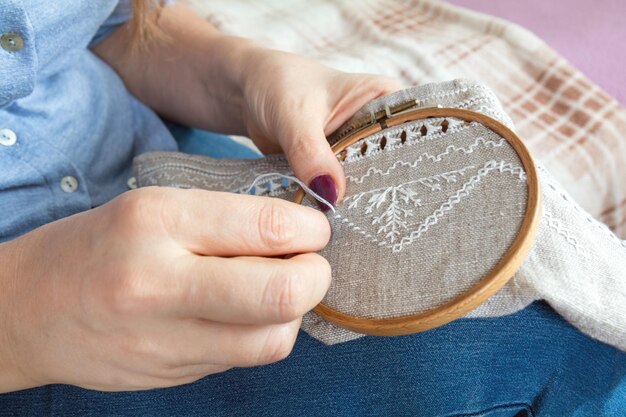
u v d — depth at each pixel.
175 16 0.81
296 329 0.42
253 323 0.39
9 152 0.63
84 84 0.74
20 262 0.44
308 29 1.32
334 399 0.51
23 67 0.58
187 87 0.79
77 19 0.67
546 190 0.48
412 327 0.43
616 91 1.15
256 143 0.74
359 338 0.52
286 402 0.51
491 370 0.51
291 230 0.41
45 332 0.42
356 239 0.49
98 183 0.72
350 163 0.55
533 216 0.43
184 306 0.38
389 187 0.51
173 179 0.67
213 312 0.38
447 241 0.46
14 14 0.54
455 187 0.48
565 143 1.04
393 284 0.46
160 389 0.53
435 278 0.44
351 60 1.15
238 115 0.75
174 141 0.85
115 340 0.41
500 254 0.43
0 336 0.44
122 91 0.81
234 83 0.71
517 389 0.52
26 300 0.42
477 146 0.49
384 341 0.51
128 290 0.38
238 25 1.28
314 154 0.53
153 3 0.80
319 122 0.57
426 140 0.52
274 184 0.60
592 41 1.25
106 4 0.72
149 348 0.41
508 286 0.45
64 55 0.69
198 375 0.46
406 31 1.30
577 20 1.30
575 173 1.01
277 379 0.52
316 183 0.52
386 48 1.22
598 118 1.07
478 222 0.45
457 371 0.50
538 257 0.45
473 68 1.17
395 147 0.53
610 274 0.47
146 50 0.81
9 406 0.54
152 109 0.88
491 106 0.54
